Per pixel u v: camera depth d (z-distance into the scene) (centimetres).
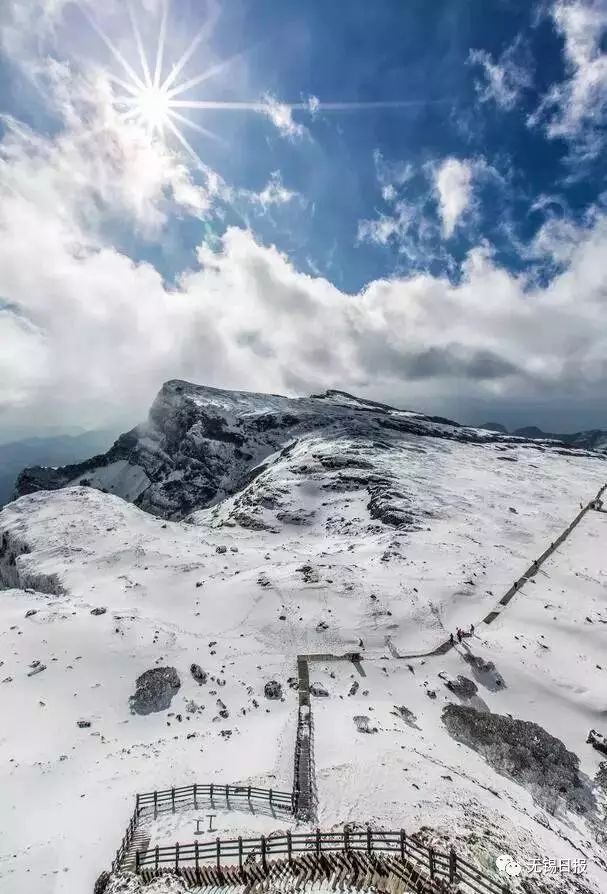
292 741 3381
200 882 1814
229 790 2675
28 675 4256
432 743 3653
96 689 4200
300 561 7300
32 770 3120
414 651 5166
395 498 10469
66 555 7650
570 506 11225
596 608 6262
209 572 6944
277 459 18575
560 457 18962
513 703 4541
